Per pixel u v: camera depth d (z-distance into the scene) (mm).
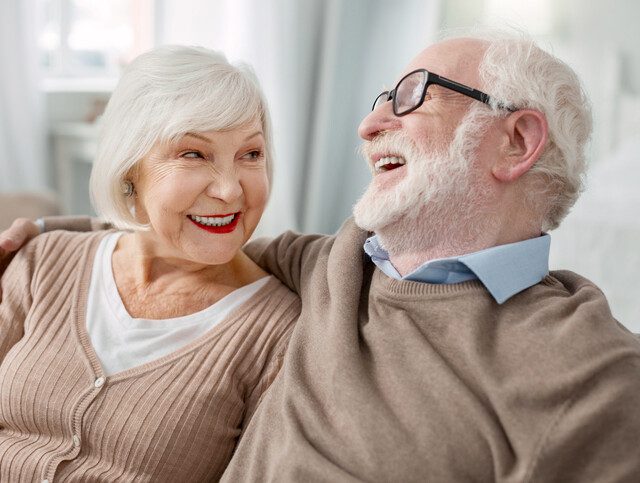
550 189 1260
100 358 1318
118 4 3973
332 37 3838
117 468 1248
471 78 1233
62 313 1381
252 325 1332
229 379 1274
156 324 1347
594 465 964
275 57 3676
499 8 3727
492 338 1096
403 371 1099
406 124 1248
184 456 1240
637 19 3561
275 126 3748
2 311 1417
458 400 1038
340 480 1038
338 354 1139
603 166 3113
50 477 1231
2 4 3291
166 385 1268
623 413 961
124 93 1319
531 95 1201
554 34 3645
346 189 4211
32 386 1305
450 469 1015
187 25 3504
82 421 1258
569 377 990
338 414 1103
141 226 1358
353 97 4148
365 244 1325
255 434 1191
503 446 1004
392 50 4031
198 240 1321
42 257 1455
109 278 1415
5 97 3357
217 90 1276
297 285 1396
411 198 1211
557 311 1094
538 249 1210
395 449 1038
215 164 1301
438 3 3791
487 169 1222
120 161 1314
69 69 3908
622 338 1034
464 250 1246
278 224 3844
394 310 1188
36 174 3500
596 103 3537
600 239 2574
